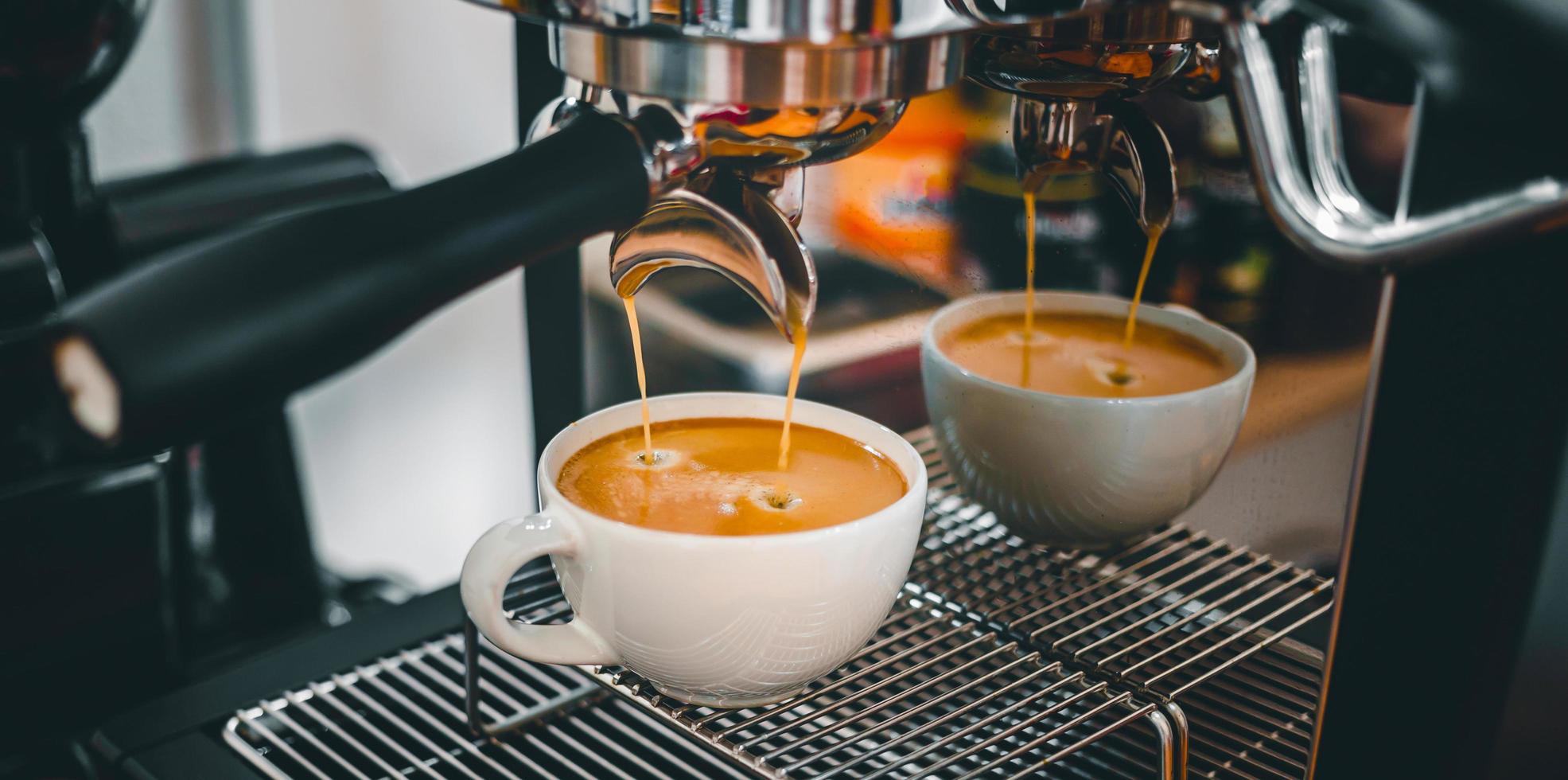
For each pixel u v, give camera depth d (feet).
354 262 0.81
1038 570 1.37
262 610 2.10
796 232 0.97
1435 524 1.03
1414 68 0.90
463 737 1.29
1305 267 1.20
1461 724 1.09
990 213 1.36
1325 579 1.25
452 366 2.91
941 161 1.37
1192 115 1.22
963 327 1.39
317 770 1.21
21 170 1.52
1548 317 0.99
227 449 2.01
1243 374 1.23
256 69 2.75
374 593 2.51
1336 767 1.10
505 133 2.60
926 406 1.39
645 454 1.20
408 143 2.76
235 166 1.78
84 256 1.61
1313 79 0.92
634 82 0.90
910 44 0.91
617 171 0.87
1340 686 1.07
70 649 1.60
